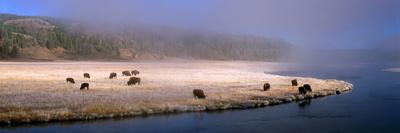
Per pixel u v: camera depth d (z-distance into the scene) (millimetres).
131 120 30641
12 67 92375
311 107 37938
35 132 26359
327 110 36188
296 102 41125
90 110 31625
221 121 30844
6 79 55438
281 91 46750
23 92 40688
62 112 30422
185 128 28359
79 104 34094
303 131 27812
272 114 34000
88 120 30203
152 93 42312
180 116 32562
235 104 37188
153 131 27281
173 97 39594
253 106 37469
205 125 29391
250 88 49375
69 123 29062
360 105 39406
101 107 32719
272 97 41688
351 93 50438
